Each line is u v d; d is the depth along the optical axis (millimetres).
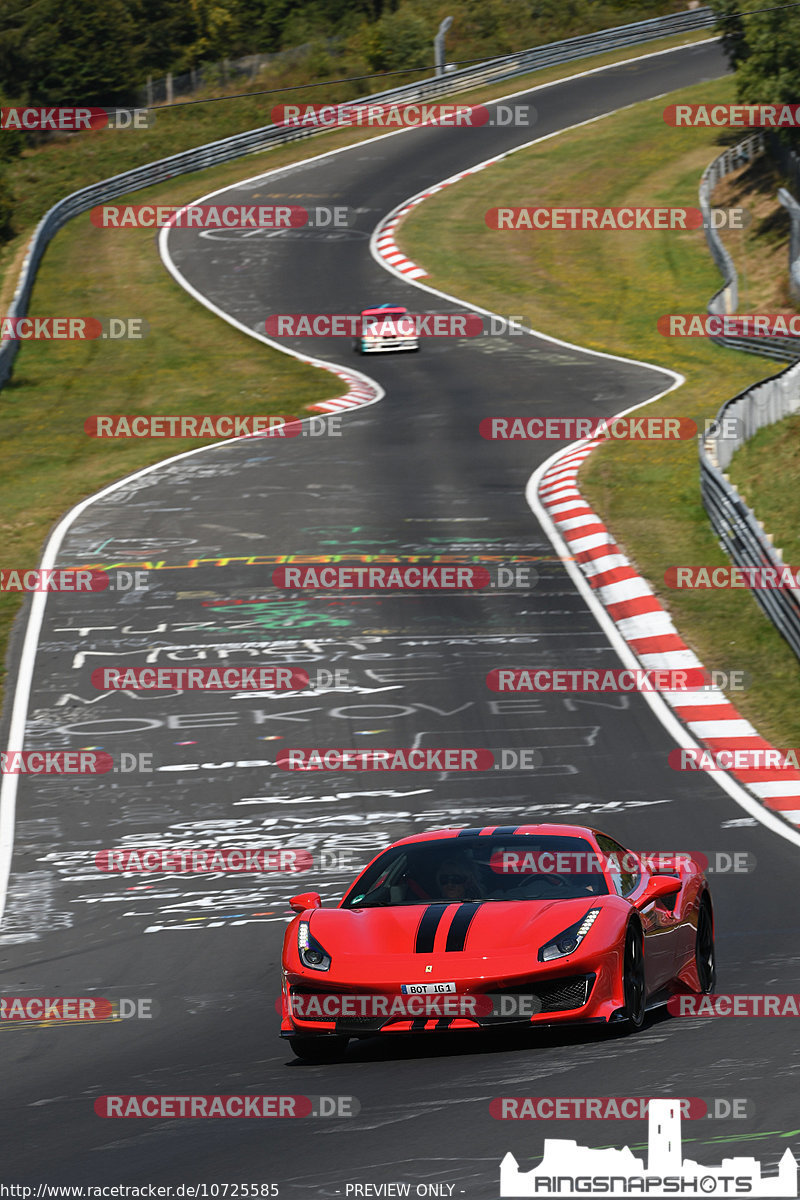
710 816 58062
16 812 62656
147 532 107625
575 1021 30250
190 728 71438
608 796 61188
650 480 118000
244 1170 23500
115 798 63594
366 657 80438
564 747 67562
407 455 130125
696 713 71875
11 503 117875
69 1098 30719
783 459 118625
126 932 48875
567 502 111875
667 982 34531
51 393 163000
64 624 87688
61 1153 25953
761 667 78125
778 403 132125
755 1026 31328
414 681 76688
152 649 82875
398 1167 22719
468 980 30141
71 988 43250
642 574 93938
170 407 155125
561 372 165875
